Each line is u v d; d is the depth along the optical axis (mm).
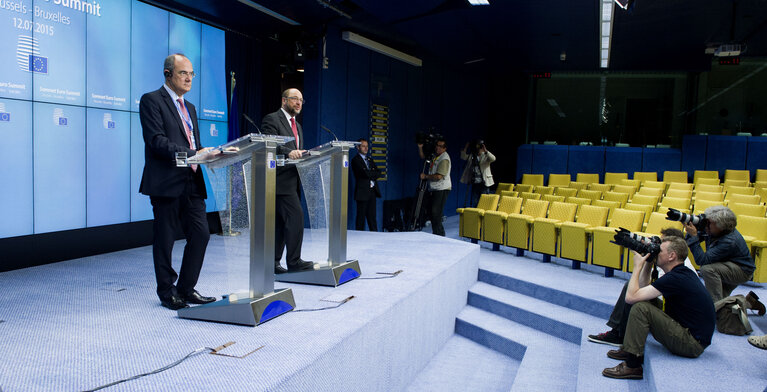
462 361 4484
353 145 3977
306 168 3986
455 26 8328
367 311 3213
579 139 13891
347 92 8305
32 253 4742
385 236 6699
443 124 11828
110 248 5508
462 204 12984
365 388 3033
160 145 2930
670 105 13352
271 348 2516
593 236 5637
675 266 3234
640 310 3238
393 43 9703
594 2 7105
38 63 4727
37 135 4750
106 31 5363
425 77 10922
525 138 13695
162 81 6062
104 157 5398
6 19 4453
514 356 4574
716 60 12930
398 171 10078
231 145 2578
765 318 4023
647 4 7355
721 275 3861
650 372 3057
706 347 3305
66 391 2006
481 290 5672
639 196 7629
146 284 3979
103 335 2713
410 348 3859
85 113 5184
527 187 9727
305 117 7754
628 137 13648
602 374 3336
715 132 13094
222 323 2930
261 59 7781
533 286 5371
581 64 12211
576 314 4816
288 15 6906
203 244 3232
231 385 2074
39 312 3152
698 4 7418
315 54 7520
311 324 2914
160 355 2416
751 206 6156
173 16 6180
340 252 3994
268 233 2980
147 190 3037
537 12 7633
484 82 13648
